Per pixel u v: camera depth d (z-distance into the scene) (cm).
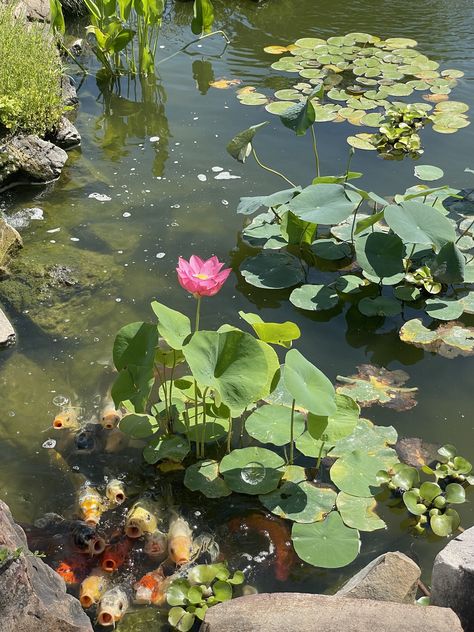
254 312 364
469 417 321
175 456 299
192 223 410
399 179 439
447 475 296
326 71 554
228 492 292
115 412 312
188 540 276
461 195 426
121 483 293
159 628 259
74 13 627
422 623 238
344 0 691
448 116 497
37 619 238
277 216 409
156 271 381
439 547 281
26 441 308
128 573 272
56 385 328
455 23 648
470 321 363
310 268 388
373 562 265
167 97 521
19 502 289
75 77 544
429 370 339
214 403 298
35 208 418
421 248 394
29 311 358
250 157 459
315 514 286
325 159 457
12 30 477
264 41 609
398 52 583
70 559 274
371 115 495
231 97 521
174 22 644
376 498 293
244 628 238
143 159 459
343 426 292
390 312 363
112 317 357
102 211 417
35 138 440
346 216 354
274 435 304
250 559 277
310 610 242
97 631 258
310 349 348
